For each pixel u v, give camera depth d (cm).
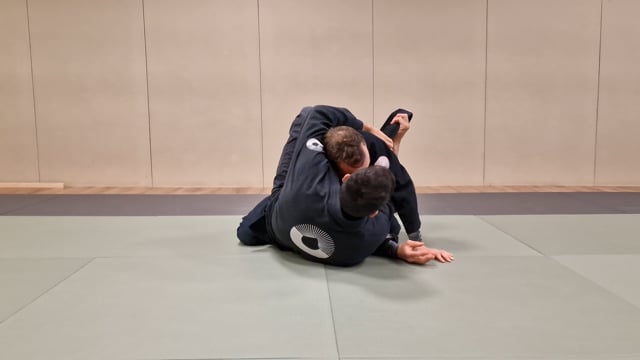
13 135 628
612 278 220
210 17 612
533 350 151
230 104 624
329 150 228
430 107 626
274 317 177
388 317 176
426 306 187
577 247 274
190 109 625
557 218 362
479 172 636
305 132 242
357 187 194
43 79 619
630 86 621
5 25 612
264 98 623
